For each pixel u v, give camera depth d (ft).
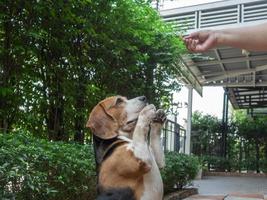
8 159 4.08
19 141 4.84
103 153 3.23
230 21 13.82
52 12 6.89
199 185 14.48
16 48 6.60
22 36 6.79
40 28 7.14
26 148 4.52
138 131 3.09
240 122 25.17
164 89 11.72
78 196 5.67
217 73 18.60
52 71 7.69
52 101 7.81
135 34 9.16
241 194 11.82
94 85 8.74
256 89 22.38
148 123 3.13
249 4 13.60
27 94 7.29
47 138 7.97
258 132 24.52
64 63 7.97
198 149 24.89
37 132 7.92
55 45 7.50
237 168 22.97
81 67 8.36
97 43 8.63
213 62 16.67
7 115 7.01
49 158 4.77
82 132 8.50
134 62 9.62
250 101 24.62
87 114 8.30
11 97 7.02
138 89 10.31
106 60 8.96
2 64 6.83
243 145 24.89
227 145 24.84
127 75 9.87
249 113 27.07
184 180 11.18
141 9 10.15
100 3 8.18
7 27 6.75
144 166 3.00
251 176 20.43
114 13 8.64
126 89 10.11
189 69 17.03
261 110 26.91
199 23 14.15
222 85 20.36
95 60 8.77
